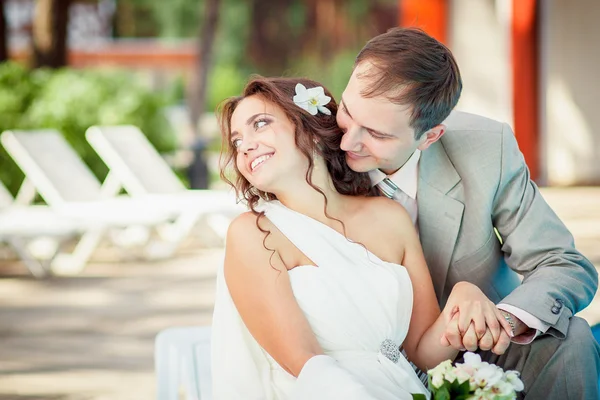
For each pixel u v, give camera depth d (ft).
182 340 11.05
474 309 7.18
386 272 7.42
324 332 7.18
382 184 8.42
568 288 7.99
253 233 7.32
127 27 99.66
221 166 7.83
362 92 7.35
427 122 7.54
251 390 7.34
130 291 22.61
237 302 7.30
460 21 38.70
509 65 38.47
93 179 28.78
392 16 98.68
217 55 100.89
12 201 28.30
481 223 8.47
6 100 32.99
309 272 7.23
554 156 39.22
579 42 38.63
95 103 34.32
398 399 6.93
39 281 24.16
